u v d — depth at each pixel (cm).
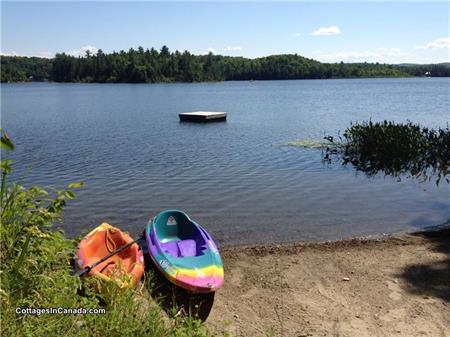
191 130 2817
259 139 2412
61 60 19512
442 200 1267
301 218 1105
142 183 1446
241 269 802
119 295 533
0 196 546
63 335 427
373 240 947
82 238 768
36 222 553
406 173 1600
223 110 4453
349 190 1374
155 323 491
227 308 666
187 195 1306
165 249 790
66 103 5669
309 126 3023
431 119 3381
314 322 625
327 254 869
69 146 2198
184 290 705
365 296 699
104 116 3819
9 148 511
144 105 5247
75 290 499
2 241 520
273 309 663
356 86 12288
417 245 916
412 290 717
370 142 1839
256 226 1046
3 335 404
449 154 1748
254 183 1449
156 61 18238
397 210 1174
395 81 18162
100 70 18350
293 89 10562
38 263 517
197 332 511
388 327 610
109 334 453
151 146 2191
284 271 793
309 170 1647
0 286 443
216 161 1811
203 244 803
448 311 650
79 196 1289
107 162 1794
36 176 1554
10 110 4544
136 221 1083
